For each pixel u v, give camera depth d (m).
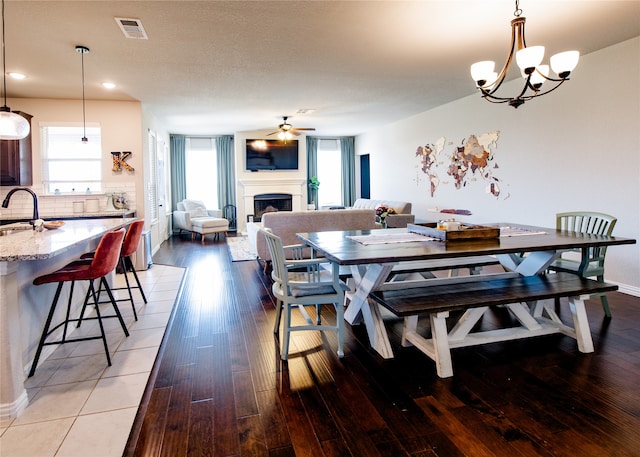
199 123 8.01
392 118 7.86
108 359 2.54
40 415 1.99
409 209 7.09
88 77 4.52
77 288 3.27
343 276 3.33
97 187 5.77
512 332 2.77
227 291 4.38
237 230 9.70
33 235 2.76
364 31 3.35
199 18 3.02
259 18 3.05
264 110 6.75
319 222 5.25
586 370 2.39
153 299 4.06
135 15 2.95
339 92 5.53
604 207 4.06
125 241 3.41
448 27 3.30
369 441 1.76
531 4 2.91
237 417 1.96
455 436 1.79
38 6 2.79
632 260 3.85
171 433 1.84
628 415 1.93
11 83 4.72
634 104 3.73
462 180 6.24
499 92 5.36
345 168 10.70
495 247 2.57
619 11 3.06
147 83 4.81
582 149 4.25
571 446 1.71
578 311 2.68
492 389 2.20
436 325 2.39
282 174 9.78
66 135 5.66
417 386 2.25
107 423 1.92
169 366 2.54
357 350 2.76
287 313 2.60
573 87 4.32
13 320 1.99
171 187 9.55
